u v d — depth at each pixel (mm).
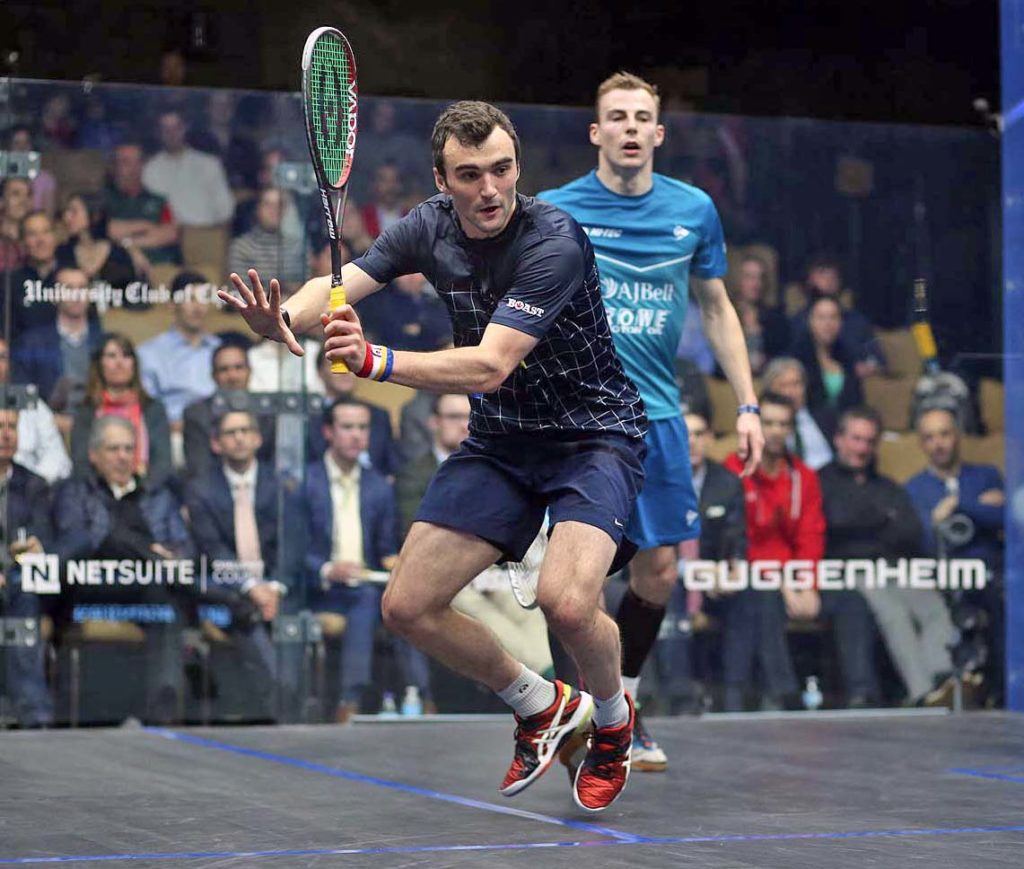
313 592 6086
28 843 3521
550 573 3699
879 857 3379
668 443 4867
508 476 3867
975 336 6547
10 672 5883
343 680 6094
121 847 3473
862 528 6438
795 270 6418
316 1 6590
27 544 5898
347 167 3592
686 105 6953
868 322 6477
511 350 3555
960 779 4609
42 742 5508
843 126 6461
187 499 6012
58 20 6430
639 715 4820
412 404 6164
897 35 7027
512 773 4008
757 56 6992
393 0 6656
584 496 3764
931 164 6523
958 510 6516
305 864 3264
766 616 6355
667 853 3414
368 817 3902
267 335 3578
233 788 4406
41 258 5922
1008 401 6562
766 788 4426
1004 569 6547
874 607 6449
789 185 6422
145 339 5996
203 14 6527
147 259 5996
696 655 6305
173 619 5996
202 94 6031
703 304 5133
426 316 6164
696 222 4918
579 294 3746
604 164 4906
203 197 6031
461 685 6164
